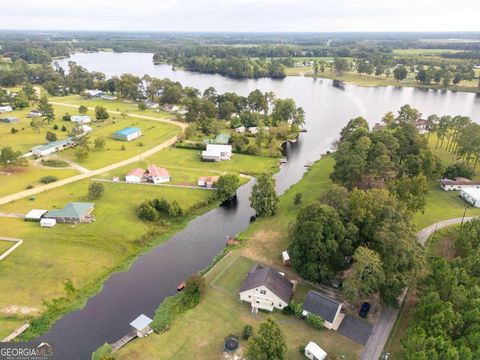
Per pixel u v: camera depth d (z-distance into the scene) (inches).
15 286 2482.8
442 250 2928.2
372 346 2053.4
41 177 4195.4
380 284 2267.5
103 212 3449.8
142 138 5841.5
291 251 2640.3
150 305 2418.8
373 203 2696.9
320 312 2191.2
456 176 4234.7
